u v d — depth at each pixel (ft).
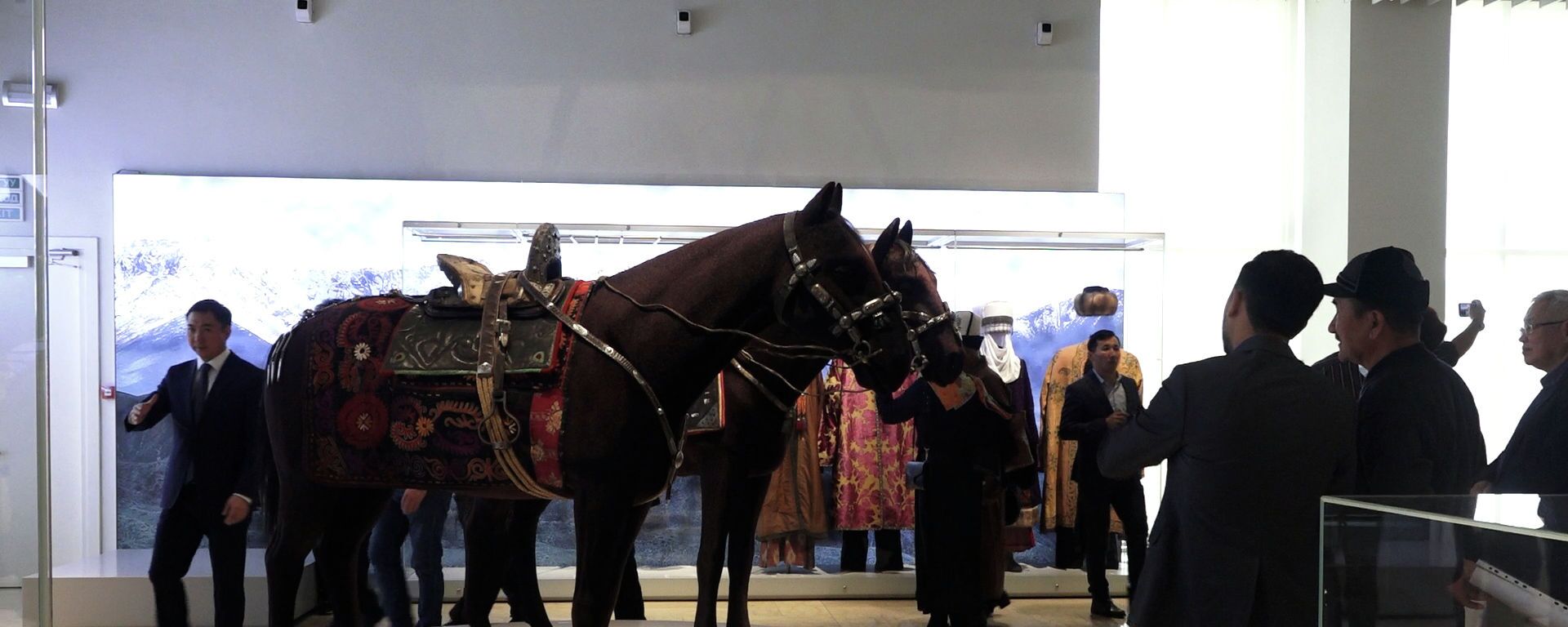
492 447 8.41
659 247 18.16
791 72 20.18
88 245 18.74
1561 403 9.27
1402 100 21.08
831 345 8.45
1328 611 4.46
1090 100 20.58
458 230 17.52
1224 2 23.00
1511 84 23.93
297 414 9.25
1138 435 7.36
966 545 14.05
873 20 20.29
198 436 13.28
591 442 8.11
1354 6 21.02
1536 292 23.93
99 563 16.15
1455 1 20.99
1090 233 18.06
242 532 13.35
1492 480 9.75
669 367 8.26
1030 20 20.49
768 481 13.46
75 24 19.06
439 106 19.67
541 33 19.85
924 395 14.21
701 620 12.62
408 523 15.62
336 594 10.05
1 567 7.30
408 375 8.73
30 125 7.26
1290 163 23.09
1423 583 3.97
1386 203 21.03
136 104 19.17
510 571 15.12
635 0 19.98
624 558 8.30
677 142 20.01
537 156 19.80
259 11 19.42
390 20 19.65
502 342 8.41
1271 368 6.98
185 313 18.56
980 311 16.90
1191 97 23.00
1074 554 18.56
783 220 8.40
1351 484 7.03
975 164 20.40
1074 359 18.39
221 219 18.70
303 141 19.43
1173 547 7.16
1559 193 23.95
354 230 18.98
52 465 18.30
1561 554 3.41
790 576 18.42
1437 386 7.64
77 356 18.54
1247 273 7.29
